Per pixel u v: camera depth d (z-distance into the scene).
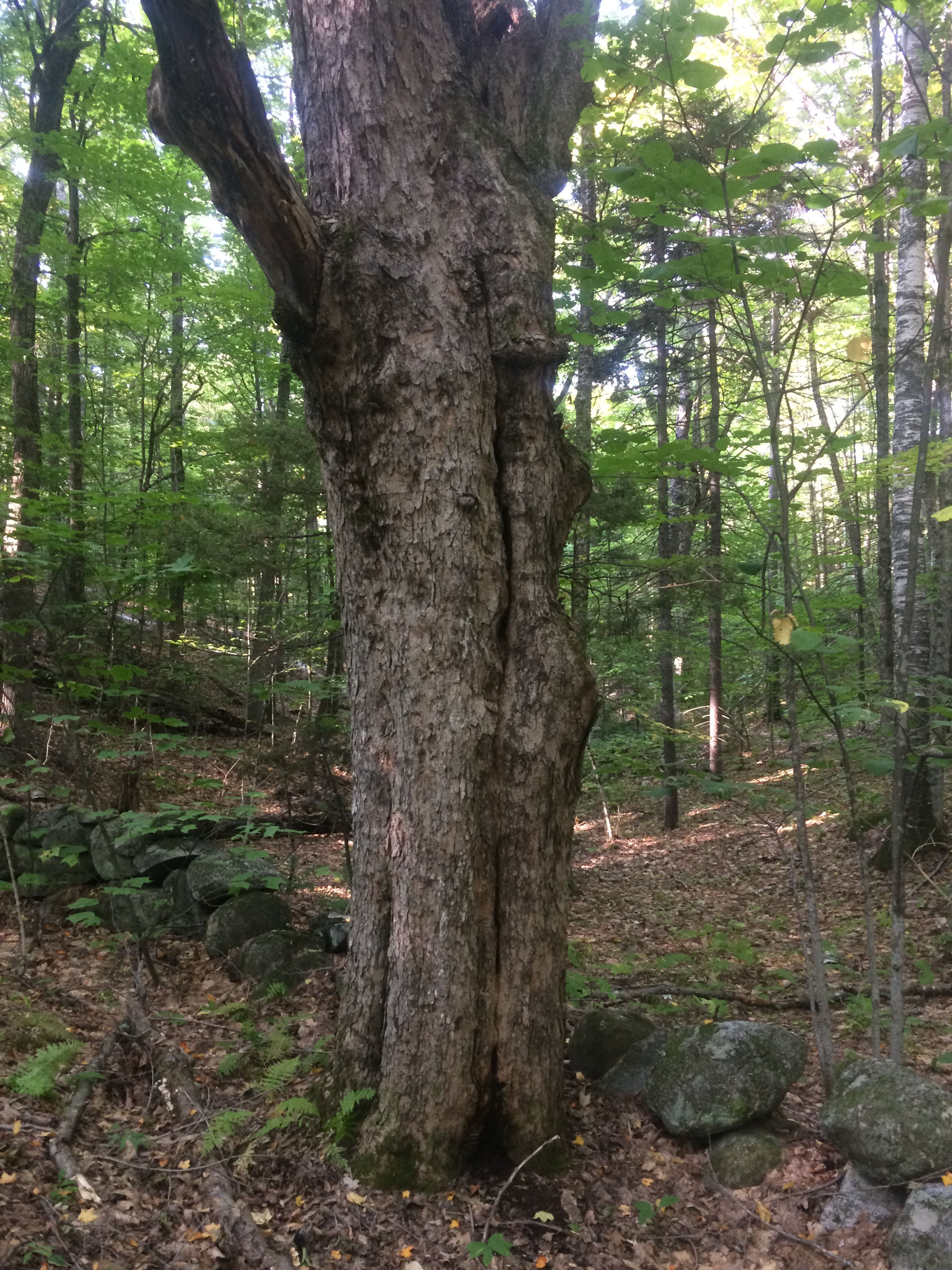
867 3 2.84
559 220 3.45
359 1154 2.97
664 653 9.20
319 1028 4.08
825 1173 2.98
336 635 6.41
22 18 9.77
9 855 4.80
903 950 3.08
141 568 5.68
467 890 2.99
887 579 8.23
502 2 3.33
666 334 9.53
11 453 8.55
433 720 3.00
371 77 3.02
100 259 9.54
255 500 6.52
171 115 2.60
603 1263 2.70
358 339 2.98
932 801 7.22
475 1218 2.82
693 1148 3.23
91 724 5.86
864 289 2.96
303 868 6.47
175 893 5.50
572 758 3.15
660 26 2.42
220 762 8.90
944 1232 2.48
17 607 7.52
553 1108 3.10
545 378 3.21
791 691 3.23
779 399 3.11
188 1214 2.82
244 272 10.87
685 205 2.80
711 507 7.75
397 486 3.02
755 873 8.25
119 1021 4.16
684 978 5.36
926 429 3.00
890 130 8.60
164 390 11.48
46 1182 2.84
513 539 3.15
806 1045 4.23
